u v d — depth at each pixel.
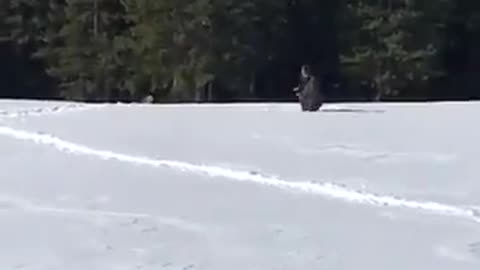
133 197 19.69
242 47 81.44
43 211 18.30
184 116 35.94
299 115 37.41
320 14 89.25
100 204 19.03
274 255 15.60
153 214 18.20
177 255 15.49
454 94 91.38
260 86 86.81
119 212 18.33
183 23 81.31
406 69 84.69
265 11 82.62
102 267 14.82
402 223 17.72
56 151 25.83
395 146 27.39
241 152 25.83
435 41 85.56
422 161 24.56
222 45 81.00
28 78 93.19
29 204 18.98
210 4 80.12
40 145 26.95
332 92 88.69
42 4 91.12
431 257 15.60
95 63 86.25
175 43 82.06
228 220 17.80
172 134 29.59
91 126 31.31
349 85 87.81
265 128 31.86
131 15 84.62
